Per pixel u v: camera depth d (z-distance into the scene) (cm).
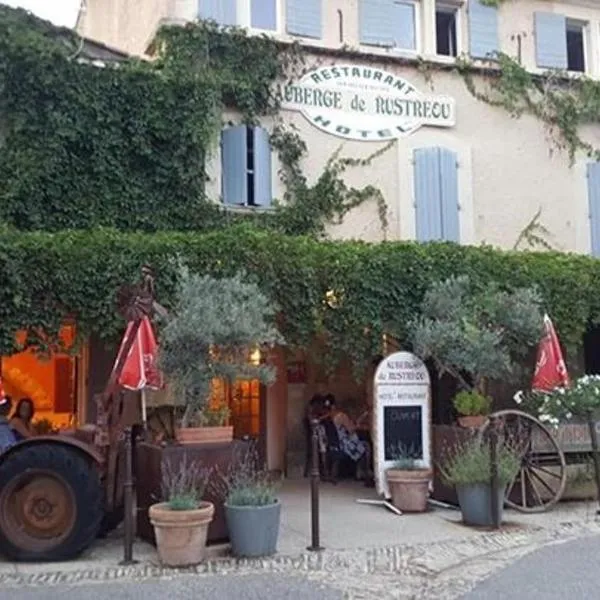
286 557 734
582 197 1405
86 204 1120
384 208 1285
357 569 693
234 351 805
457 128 1351
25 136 1105
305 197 1241
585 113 1421
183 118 1173
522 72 1390
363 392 1355
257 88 1229
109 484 795
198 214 1170
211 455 778
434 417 1136
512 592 614
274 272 1024
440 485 1006
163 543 702
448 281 1060
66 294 953
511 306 1027
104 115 1141
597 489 993
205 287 820
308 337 1047
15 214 1088
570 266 1184
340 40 1314
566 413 998
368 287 1075
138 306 782
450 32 1429
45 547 720
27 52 1110
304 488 1158
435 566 702
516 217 1364
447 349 995
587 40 1501
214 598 602
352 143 1285
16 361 1223
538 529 862
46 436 762
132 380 750
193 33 1203
